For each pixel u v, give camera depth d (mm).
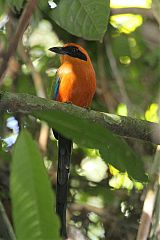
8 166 12555
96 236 12703
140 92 13164
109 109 13023
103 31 5926
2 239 5293
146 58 13398
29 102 6492
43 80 13367
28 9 2885
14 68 13023
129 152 2996
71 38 13641
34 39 13516
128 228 12656
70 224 12789
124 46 13469
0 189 12289
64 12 5918
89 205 12852
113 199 12906
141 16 13633
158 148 7730
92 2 5820
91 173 13156
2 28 9867
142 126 7285
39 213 2543
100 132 2973
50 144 13055
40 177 2602
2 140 12531
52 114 2920
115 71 12883
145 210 7441
